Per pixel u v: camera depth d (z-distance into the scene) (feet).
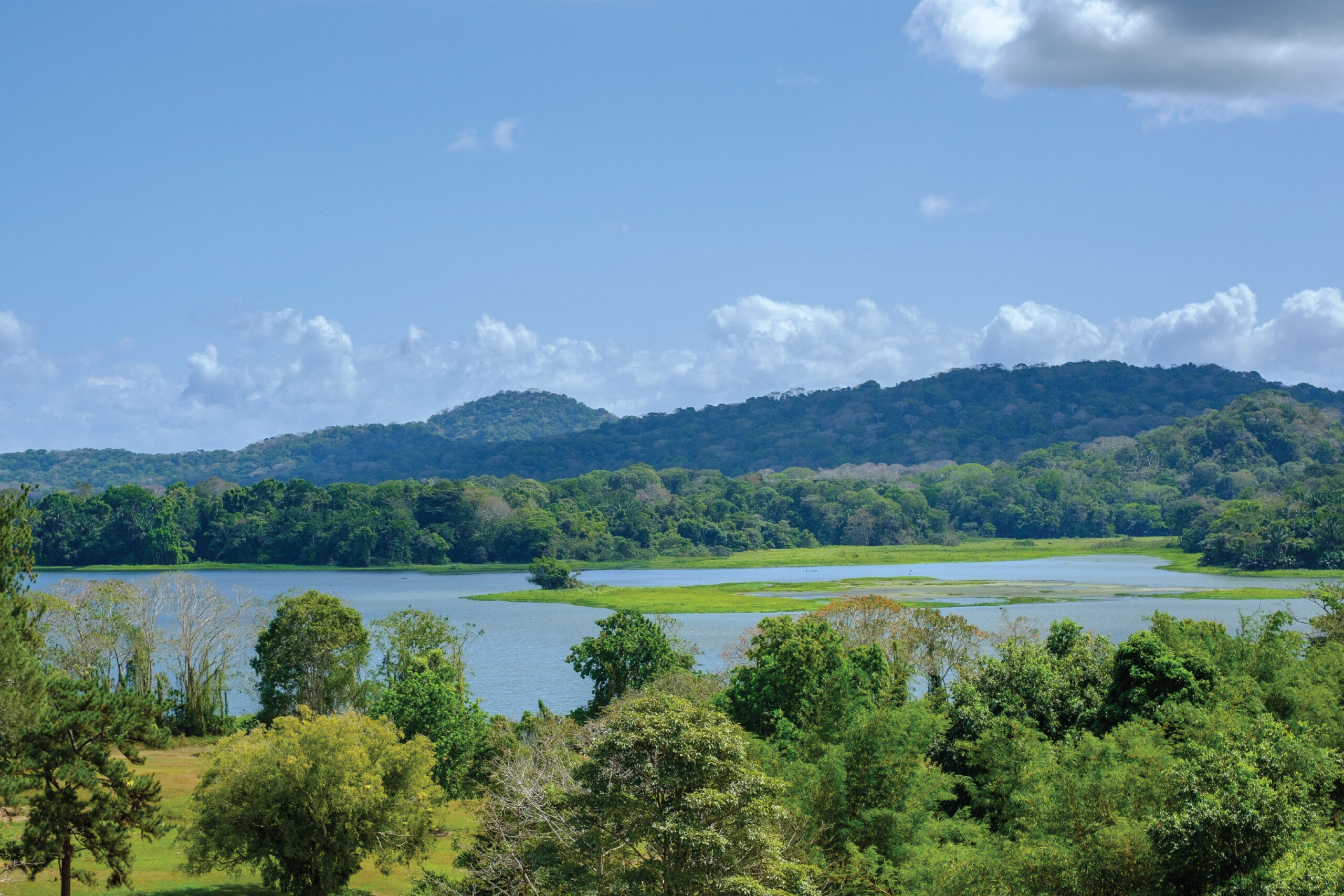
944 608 494.18
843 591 597.52
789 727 150.30
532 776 119.34
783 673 176.86
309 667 261.03
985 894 105.29
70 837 124.88
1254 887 94.79
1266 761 106.83
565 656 383.45
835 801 128.57
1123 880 104.22
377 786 144.46
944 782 134.51
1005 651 183.52
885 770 130.52
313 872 143.64
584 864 95.71
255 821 142.31
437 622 278.05
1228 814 98.68
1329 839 100.94
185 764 227.81
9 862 125.80
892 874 117.60
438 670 226.79
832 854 125.39
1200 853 99.81
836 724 146.72
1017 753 141.28
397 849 149.28
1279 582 645.92
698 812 90.99
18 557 148.15
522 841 105.70
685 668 252.42
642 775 92.53
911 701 170.81
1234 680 148.87
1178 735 138.82
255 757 142.92
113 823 127.24
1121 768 119.55
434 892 125.80
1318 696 143.84
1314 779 113.09
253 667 278.46
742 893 88.94
